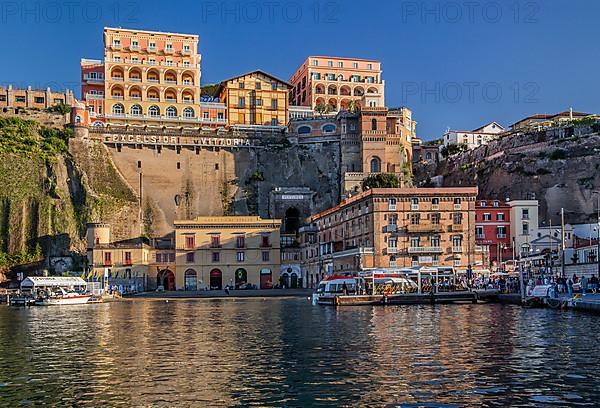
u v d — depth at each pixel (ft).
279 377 104.73
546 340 143.13
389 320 194.39
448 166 628.28
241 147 545.85
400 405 86.79
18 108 536.01
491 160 565.12
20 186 483.92
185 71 564.71
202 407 87.10
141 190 519.19
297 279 448.65
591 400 88.63
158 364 117.39
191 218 519.60
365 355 125.08
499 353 125.70
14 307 307.78
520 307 246.47
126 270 419.33
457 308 245.24
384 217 346.54
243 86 577.84
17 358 126.62
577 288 259.19
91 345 144.25
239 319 206.08
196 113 563.89
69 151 516.32
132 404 88.63
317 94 618.85
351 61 633.20
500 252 400.67
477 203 408.26
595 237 381.81
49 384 101.24
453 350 129.90
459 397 90.58
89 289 357.82
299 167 548.31
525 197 488.85
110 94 547.90
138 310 261.03
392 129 538.88
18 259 454.81
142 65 554.46
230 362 118.93
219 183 534.78
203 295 375.86
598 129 511.81
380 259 343.05
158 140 531.09
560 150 517.55
